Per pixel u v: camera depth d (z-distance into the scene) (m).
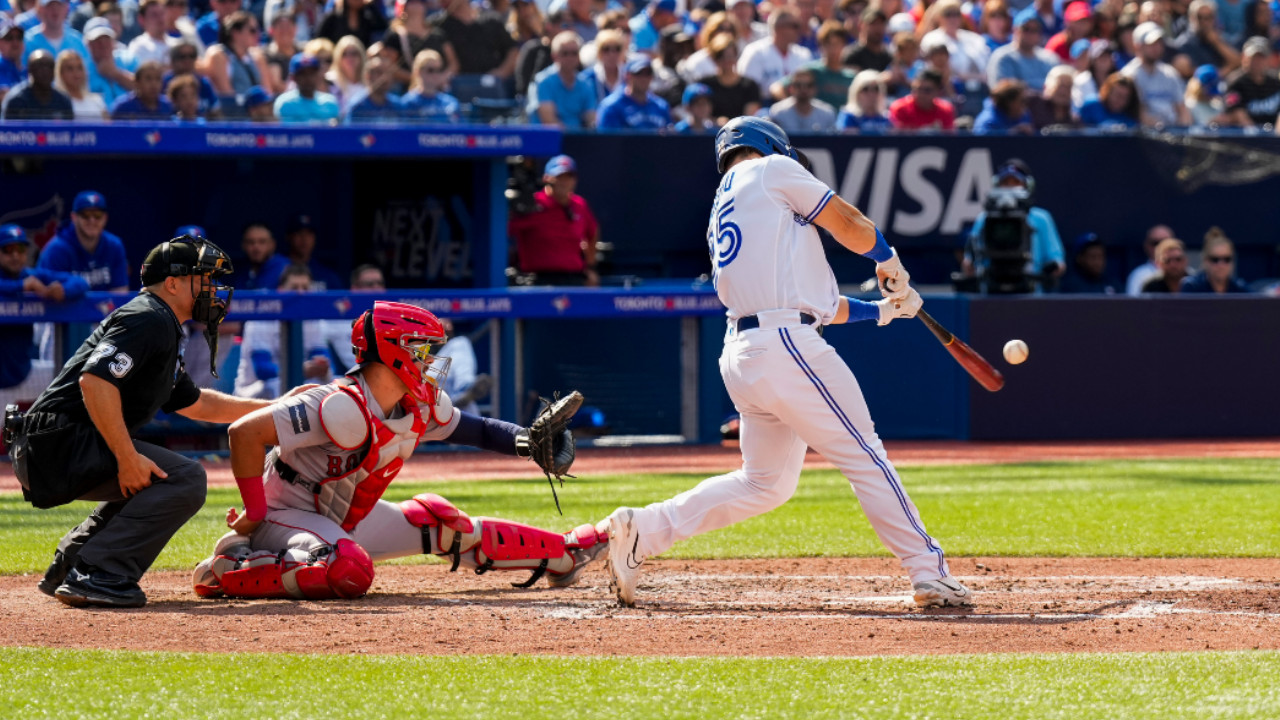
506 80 43.09
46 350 36.31
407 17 44.09
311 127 39.97
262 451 16.44
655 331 40.84
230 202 45.56
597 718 11.34
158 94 40.09
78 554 16.70
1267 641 14.49
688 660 13.30
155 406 16.62
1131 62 54.00
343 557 16.89
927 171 47.09
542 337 40.22
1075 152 48.09
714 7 56.66
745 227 15.79
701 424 41.16
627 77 46.44
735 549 22.25
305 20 49.81
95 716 11.38
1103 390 42.09
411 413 16.70
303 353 37.56
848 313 16.83
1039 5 59.56
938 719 11.32
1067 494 28.98
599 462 36.38
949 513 26.23
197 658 13.34
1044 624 15.47
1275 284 47.31
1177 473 33.00
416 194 45.12
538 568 18.45
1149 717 11.33
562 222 41.94
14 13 45.31
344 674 12.70
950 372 41.62
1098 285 47.00
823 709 11.59
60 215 44.00
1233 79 52.34
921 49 53.81
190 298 16.72
